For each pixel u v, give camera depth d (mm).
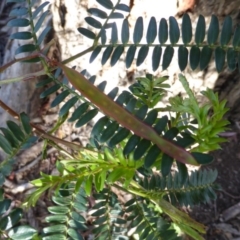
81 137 361
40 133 206
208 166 360
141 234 222
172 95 338
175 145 153
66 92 196
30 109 366
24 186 354
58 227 202
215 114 183
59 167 191
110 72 338
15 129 198
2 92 368
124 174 182
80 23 327
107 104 157
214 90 340
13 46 365
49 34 337
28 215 332
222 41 174
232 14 286
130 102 177
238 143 368
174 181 239
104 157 187
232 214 348
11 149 198
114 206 232
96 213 230
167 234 218
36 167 366
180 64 178
